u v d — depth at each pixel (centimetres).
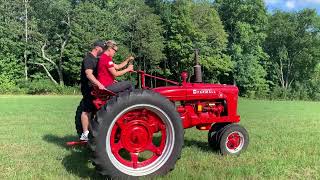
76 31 4978
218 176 577
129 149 573
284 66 6756
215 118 724
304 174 599
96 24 5075
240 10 5906
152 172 566
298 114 1778
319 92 6188
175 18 5322
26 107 1958
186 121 701
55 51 5150
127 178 552
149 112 579
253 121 1337
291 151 756
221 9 6134
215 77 5694
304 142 859
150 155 686
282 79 6656
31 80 5019
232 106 738
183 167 621
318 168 633
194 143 834
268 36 6638
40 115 1466
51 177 569
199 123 711
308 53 6512
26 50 4938
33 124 1164
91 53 658
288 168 628
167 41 5344
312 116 1653
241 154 721
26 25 4962
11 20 4947
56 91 4697
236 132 721
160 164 573
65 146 796
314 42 6531
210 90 714
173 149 579
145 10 5284
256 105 2667
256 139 895
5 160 671
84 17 5069
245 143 731
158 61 5156
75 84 5156
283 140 884
